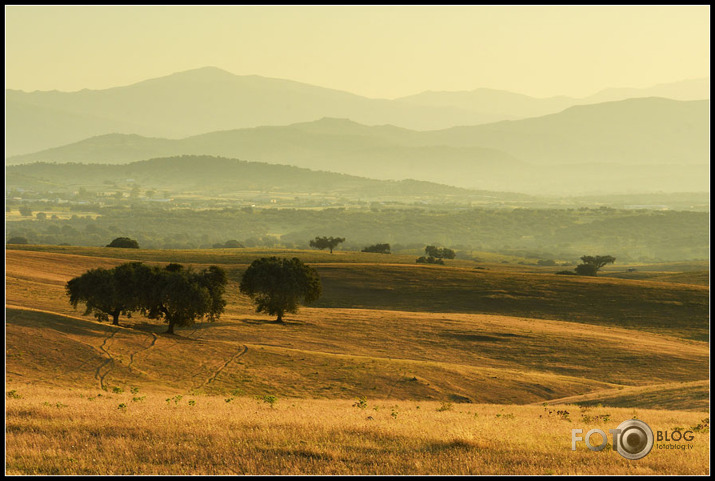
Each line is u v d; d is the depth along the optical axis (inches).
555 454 2586.1
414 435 2812.5
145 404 4087.1
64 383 5925.2
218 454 2458.2
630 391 6131.9
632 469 2397.9
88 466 2290.8
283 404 4722.0
